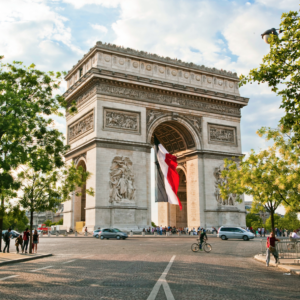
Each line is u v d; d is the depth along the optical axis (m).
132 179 91.50
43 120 49.47
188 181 107.44
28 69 51.62
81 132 99.00
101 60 94.69
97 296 19.59
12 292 20.86
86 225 89.50
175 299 18.91
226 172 68.94
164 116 100.62
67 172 56.66
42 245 65.12
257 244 68.88
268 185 45.88
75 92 100.75
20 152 43.66
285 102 30.50
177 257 42.00
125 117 94.38
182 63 105.94
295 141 33.59
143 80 96.56
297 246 44.38
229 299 19.33
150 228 91.81
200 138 105.38
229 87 113.75
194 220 103.00
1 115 43.28
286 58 30.09
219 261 38.78
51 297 19.36
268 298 19.88
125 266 33.22
